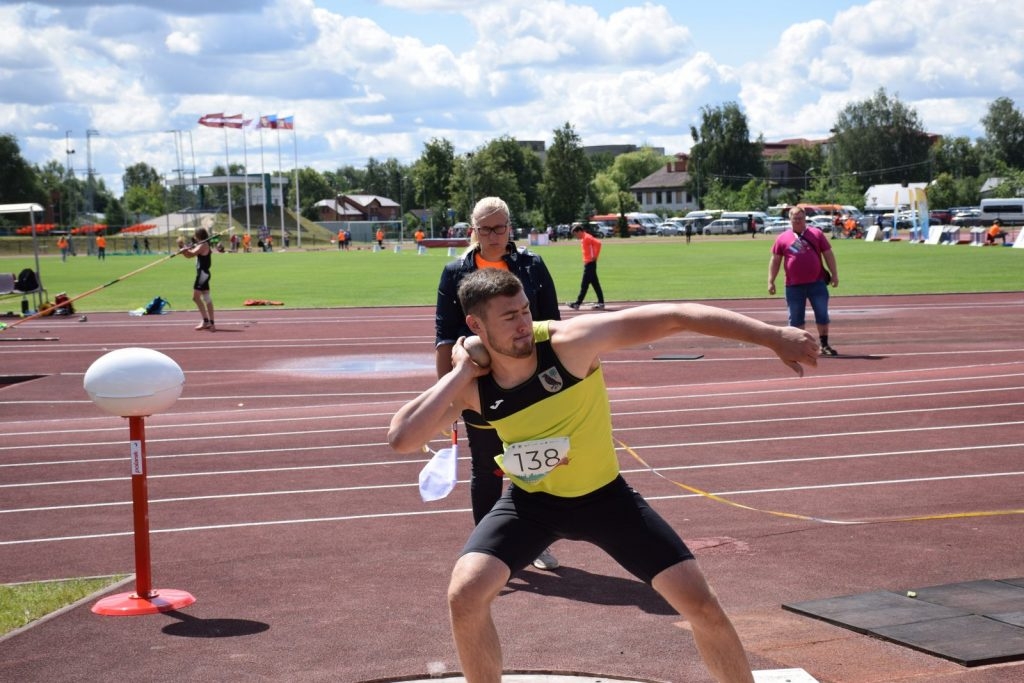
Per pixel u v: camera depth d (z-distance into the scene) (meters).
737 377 13.95
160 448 10.05
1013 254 48.94
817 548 6.35
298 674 4.62
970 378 13.07
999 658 4.39
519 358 3.55
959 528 6.70
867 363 14.91
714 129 149.12
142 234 104.88
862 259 45.31
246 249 87.19
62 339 20.75
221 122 94.94
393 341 19.59
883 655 4.54
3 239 98.94
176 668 4.73
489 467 5.67
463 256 5.91
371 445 9.95
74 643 5.09
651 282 33.75
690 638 4.90
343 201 157.50
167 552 6.70
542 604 5.46
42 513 7.78
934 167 144.00
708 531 6.80
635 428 10.38
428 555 6.48
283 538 6.93
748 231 107.69
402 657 4.79
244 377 15.09
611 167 189.38
